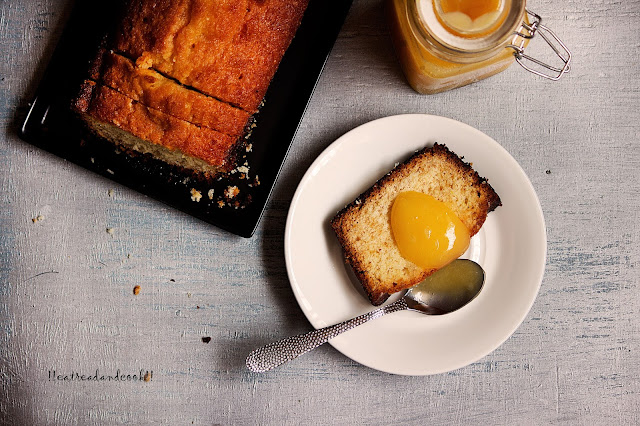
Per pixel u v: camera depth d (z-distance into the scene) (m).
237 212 0.50
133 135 0.48
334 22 0.50
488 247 0.51
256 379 0.51
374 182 0.50
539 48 0.52
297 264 0.49
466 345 0.50
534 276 0.50
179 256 0.51
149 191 0.50
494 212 0.51
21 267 0.51
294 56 0.50
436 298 0.50
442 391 0.52
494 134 0.52
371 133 0.49
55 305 0.51
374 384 0.52
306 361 0.51
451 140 0.50
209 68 0.47
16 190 0.51
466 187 0.50
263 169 0.50
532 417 0.52
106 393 0.51
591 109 0.52
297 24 0.49
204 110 0.47
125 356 0.51
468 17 0.43
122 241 0.51
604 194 0.52
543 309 0.52
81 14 0.50
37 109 0.50
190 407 0.51
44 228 0.51
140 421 0.51
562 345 0.52
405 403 0.52
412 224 0.49
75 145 0.50
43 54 0.51
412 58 0.47
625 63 0.52
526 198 0.50
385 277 0.50
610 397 0.52
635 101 0.52
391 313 0.50
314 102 0.52
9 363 0.51
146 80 0.47
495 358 0.52
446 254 0.49
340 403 0.51
